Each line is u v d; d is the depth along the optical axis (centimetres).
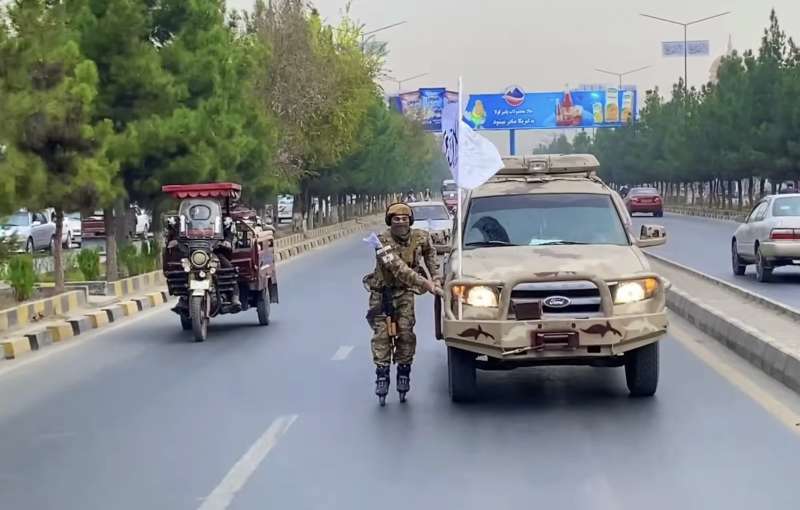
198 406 1252
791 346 1383
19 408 1284
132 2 2823
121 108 2847
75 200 2261
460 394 1224
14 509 856
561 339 1141
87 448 1059
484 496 851
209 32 3272
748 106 6869
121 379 1468
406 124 10481
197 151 2895
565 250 1261
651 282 1168
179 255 1888
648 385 1227
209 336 1898
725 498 834
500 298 1159
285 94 4809
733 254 2864
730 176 7725
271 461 979
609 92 8625
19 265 2270
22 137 2170
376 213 11038
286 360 1587
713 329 1778
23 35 2195
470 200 1367
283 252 4172
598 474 910
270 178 4041
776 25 6900
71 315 2105
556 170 1483
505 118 8644
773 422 1100
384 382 1233
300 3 5025
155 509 840
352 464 962
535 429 1091
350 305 2341
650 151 10500
